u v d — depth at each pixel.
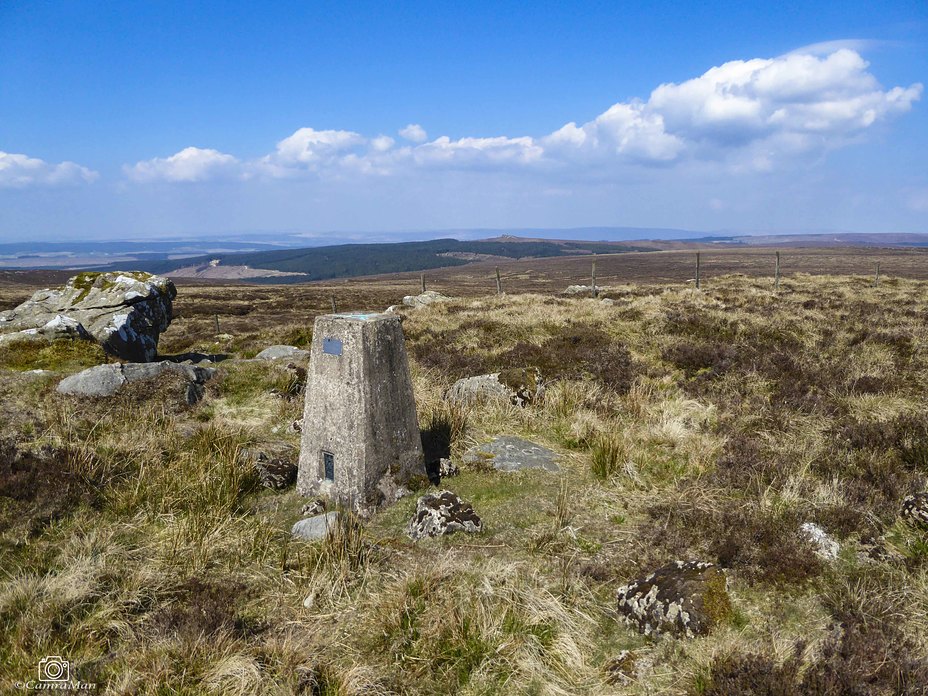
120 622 3.80
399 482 5.80
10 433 6.46
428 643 3.66
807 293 21.66
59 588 4.02
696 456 6.64
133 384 8.19
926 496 4.98
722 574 3.91
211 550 4.71
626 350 11.87
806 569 4.20
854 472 5.93
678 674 3.32
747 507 5.32
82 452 5.98
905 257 114.00
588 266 132.00
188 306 43.41
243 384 9.28
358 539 4.78
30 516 4.96
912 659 3.19
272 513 5.63
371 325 5.50
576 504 5.63
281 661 3.50
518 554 4.73
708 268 96.56
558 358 11.38
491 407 8.58
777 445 6.93
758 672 3.11
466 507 5.32
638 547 4.78
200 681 3.32
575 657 3.52
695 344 12.12
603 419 8.09
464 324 15.28
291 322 30.47
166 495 5.61
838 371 9.73
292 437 7.57
